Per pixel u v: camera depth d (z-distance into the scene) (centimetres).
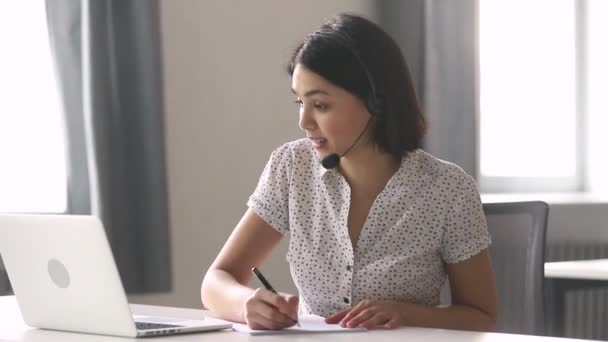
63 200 317
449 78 402
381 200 186
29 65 316
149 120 323
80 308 158
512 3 464
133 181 322
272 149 379
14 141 313
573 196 454
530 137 468
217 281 187
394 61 181
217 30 360
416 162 188
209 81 358
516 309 212
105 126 309
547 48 472
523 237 212
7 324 177
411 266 186
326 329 161
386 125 182
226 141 364
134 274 322
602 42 468
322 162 179
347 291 187
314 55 174
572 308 422
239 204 369
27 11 316
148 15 322
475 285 186
